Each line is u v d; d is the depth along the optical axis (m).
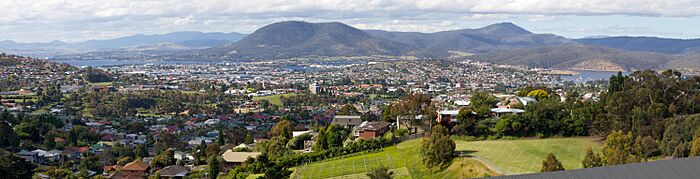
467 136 81.19
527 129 79.81
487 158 63.84
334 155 80.69
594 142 75.56
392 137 82.94
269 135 132.12
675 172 29.06
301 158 79.38
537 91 127.81
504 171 57.19
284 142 104.50
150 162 109.94
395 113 98.06
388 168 66.88
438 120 87.69
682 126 64.06
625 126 74.88
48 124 140.25
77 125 148.00
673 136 63.75
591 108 81.25
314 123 150.88
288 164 78.38
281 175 66.50
